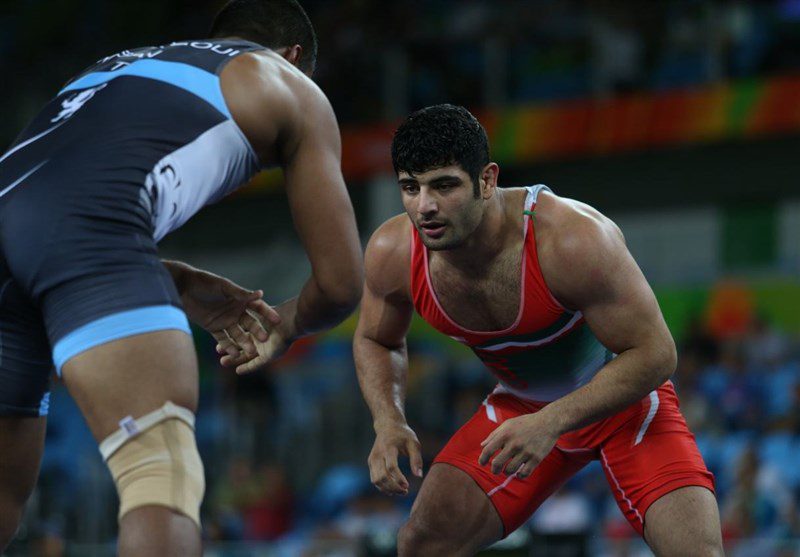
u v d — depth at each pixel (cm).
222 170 838
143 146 795
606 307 1055
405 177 1005
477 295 1112
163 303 766
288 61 991
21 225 775
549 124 4941
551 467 1255
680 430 1219
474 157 1002
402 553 1258
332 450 3912
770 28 4600
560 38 4994
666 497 1155
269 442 3972
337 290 909
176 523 724
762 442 3250
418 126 996
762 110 4538
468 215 1008
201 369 4422
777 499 2839
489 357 1204
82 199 769
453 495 1228
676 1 4744
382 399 1177
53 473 3862
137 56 868
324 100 901
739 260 4712
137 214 779
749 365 3666
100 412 744
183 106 822
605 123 4834
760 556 2386
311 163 877
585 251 1044
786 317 4044
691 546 1121
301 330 978
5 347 823
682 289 4244
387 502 3350
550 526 2916
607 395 1034
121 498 736
